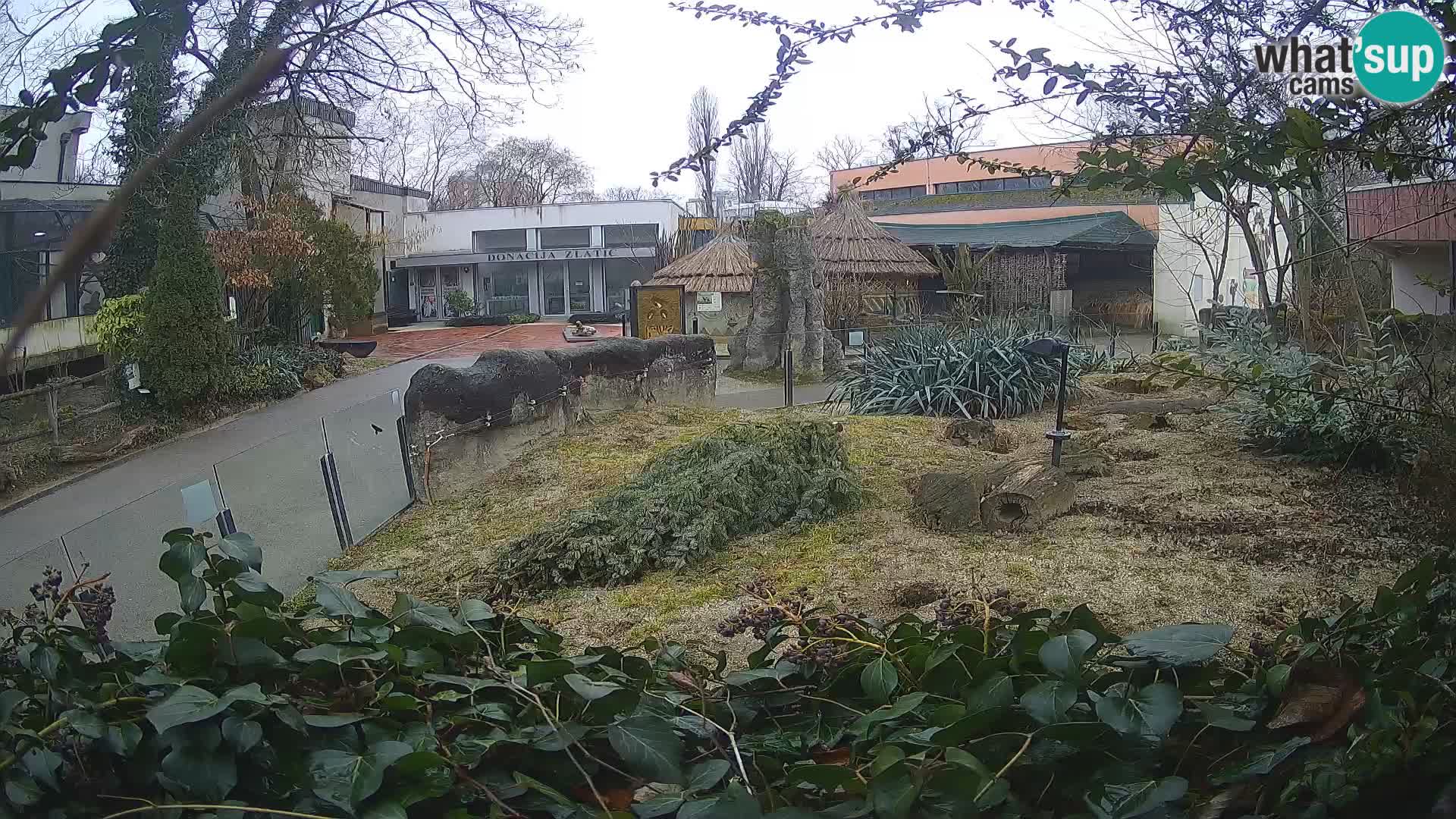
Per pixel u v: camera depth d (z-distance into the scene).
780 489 6.75
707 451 7.27
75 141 17.81
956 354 12.20
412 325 42.53
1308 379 7.03
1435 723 2.04
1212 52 5.53
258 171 22.02
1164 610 4.73
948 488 6.50
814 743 2.45
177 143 1.14
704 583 5.55
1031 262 27.52
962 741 2.19
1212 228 16.55
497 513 7.68
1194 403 10.17
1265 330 10.02
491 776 2.16
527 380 9.88
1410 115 2.71
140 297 15.84
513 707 2.39
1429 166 2.89
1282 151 2.69
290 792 2.03
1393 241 9.48
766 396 16.12
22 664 2.22
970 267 20.11
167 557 2.39
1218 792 2.22
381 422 9.95
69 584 4.29
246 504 7.60
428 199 51.91
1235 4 3.49
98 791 1.99
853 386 13.31
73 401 15.63
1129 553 5.69
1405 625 2.41
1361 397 6.57
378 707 2.27
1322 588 4.93
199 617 2.35
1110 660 2.38
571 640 4.77
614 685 2.25
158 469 12.77
